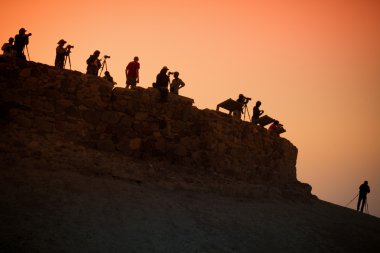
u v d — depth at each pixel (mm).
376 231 18344
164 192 14570
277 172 23125
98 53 20797
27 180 11648
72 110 17312
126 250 9320
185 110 19844
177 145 19094
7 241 8203
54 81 17328
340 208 22672
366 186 26594
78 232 9477
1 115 15875
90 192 12148
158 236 10578
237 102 22797
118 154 17438
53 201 10742
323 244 13781
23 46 18688
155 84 20031
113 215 11016
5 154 13219
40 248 8297
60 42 19719
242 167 20828
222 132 20391
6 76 16609
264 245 12070
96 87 18125
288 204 18750
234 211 14594
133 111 18562
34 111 16531
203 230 11867
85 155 15531
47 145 15203
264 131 23047
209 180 17719
